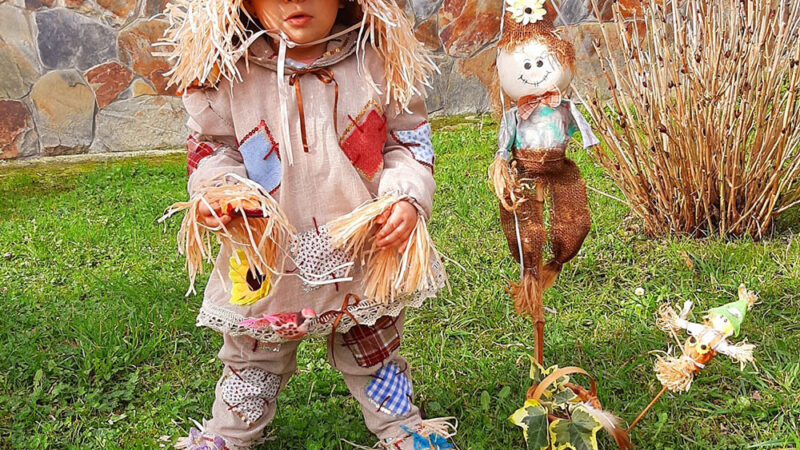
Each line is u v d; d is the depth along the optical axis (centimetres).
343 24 227
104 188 549
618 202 449
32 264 425
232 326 226
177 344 339
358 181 218
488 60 677
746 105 368
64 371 315
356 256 225
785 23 371
